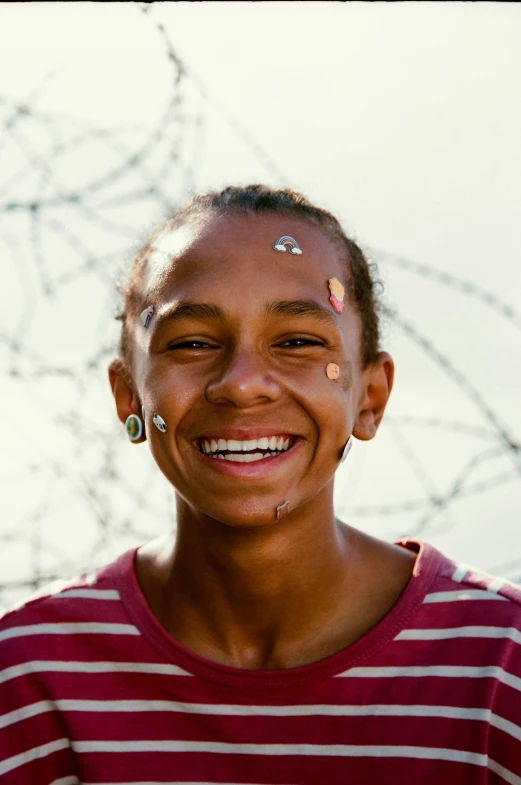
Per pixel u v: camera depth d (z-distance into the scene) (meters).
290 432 1.96
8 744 2.09
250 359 1.92
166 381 1.97
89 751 2.03
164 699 2.04
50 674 2.09
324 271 2.04
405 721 1.95
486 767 1.90
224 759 1.99
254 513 1.93
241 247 1.99
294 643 2.06
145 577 2.21
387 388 2.25
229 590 2.04
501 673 1.94
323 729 1.97
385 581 2.11
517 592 2.04
